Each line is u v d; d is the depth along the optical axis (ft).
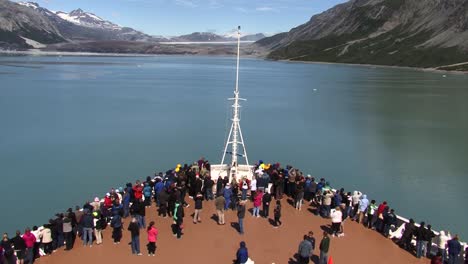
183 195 93.50
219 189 97.35
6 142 208.13
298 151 211.61
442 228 130.82
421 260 76.07
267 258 74.59
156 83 524.93
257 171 108.78
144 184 99.09
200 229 84.84
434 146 226.58
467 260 70.95
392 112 331.57
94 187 153.48
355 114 321.32
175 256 74.38
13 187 151.33
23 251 69.72
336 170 183.52
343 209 91.40
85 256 74.08
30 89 414.62
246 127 263.29
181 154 197.77
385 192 158.71
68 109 304.50
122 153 196.13
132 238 74.23
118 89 442.09
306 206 98.22
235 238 81.51
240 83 560.61
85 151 196.95
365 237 84.12
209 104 351.67
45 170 169.17
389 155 206.39
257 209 91.04
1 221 126.72
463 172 181.68
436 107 361.71
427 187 164.45
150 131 242.37
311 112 325.21
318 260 75.25
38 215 130.52
